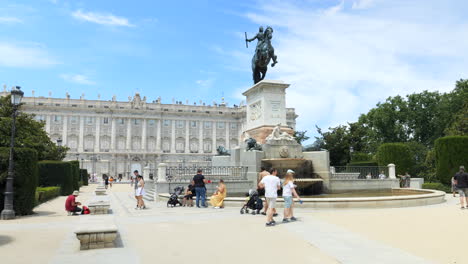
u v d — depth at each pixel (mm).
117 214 13570
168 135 118125
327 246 7488
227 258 6656
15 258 6746
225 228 9758
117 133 112938
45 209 16953
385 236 8445
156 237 8602
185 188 19516
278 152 20781
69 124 109250
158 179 19875
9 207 12945
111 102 112688
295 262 6352
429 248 7266
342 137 41188
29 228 10398
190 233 9086
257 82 23703
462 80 56500
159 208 15477
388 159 34031
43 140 42812
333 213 12414
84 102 110500
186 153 118312
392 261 6332
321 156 20984
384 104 63062
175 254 6969
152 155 113312
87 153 108250
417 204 15031
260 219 11305
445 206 14945
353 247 7391
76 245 7887
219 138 122562
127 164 111125
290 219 10828
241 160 21219
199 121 121375
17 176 13914
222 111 123250
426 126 62219
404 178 29312
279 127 21531
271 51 23172
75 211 14273
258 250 7234
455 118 43406
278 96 22453
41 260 6586
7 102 34250
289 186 10828
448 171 26891
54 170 29266
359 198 14000
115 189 41562
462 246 7387
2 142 30516
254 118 23156
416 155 46188
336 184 21312
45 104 107000
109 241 7586
